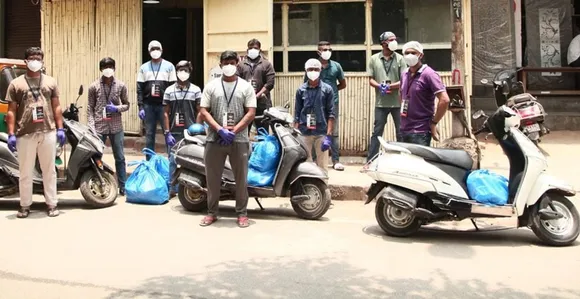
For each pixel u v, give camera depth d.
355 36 10.72
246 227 6.52
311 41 10.85
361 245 5.80
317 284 4.62
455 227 6.63
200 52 14.45
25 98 6.79
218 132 6.33
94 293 4.39
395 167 6.01
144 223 6.68
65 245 5.69
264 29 10.35
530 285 4.62
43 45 11.55
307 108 7.82
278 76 10.91
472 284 4.64
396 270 4.99
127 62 11.27
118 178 8.49
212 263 5.14
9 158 7.23
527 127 9.09
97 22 11.38
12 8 13.33
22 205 6.95
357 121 10.58
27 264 5.08
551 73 12.94
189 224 6.65
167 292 4.41
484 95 12.36
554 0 12.99
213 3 10.58
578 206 7.21
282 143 6.93
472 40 12.41
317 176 6.85
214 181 6.59
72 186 7.45
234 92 6.43
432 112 6.65
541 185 5.83
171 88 8.36
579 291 4.48
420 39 10.56
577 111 12.54
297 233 6.27
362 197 8.18
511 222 6.88
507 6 12.32
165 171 8.41
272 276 4.80
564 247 5.81
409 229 6.07
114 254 5.39
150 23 14.15
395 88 8.70
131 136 11.44
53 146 6.97
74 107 7.93
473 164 6.30
